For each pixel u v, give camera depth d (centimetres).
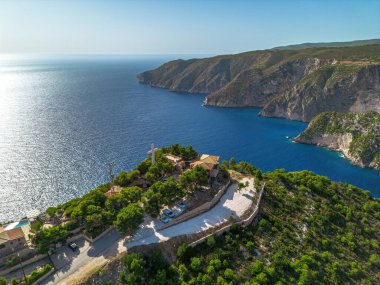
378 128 15825
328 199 8756
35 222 6638
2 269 5481
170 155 9900
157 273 5447
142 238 6253
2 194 10788
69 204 7450
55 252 5975
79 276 5294
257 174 9400
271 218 7356
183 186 7719
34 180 11844
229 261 5988
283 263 6028
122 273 5422
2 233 5800
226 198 7950
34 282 5184
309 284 5706
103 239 6303
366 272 6494
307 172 10356
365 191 9744
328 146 17575
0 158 13888
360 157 14912
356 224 7950
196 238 6338
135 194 7244
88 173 12506
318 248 6850
